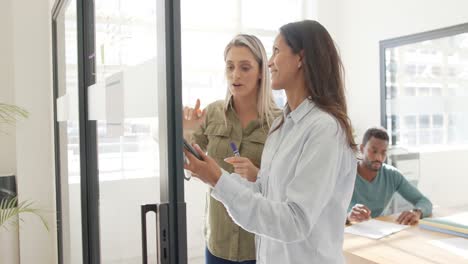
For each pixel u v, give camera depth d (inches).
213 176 36.7
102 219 58.7
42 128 102.6
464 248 66.6
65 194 92.4
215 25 135.6
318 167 37.5
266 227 36.7
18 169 100.9
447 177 118.0
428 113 122.7
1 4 104.0
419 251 65.6
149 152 35.5
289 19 151.2
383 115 137.0
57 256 103.7
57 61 97.6
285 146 43.2
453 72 114.5
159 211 31.9
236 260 62.8
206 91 134.0
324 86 41.0
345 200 42.1
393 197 102.8
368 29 142.0
